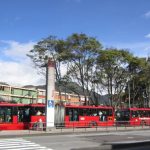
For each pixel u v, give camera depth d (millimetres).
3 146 23828
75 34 57531
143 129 46719
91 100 62062
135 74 64312
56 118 46531
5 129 41812
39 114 44375
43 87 102812
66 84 60594
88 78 59969
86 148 21266
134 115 56750
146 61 65938
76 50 57656
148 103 73375
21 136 33062
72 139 30172
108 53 57812
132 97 73312
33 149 22344
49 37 57531
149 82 68500
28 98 85812
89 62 58719
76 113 49094
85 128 45500
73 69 59062
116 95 63156
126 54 60062
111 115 52594
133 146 24109
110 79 61000
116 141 28688
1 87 80312
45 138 31031
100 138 31516
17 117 42938
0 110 41875
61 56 56812
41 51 57438
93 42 57500
